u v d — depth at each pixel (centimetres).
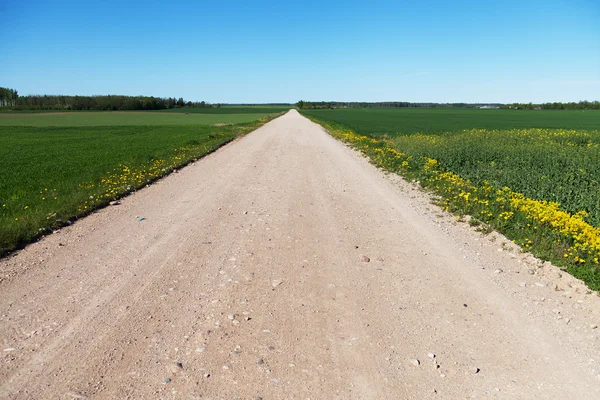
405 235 794
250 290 555
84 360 399
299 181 1341
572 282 579
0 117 8569
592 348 429
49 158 1973
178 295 538
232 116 9519
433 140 2428
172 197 1108
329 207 1007
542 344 437
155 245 725
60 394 353
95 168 1605
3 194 1123
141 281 578
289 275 606
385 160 1714
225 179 1373
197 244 731
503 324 476
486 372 392
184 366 393
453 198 1069
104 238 762
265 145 2531
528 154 1770
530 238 739
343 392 362
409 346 432
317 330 460
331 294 548
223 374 383
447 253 699
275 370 390
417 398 356
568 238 717
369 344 434
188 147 2377
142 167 1586
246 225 848
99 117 8744
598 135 3067
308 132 3747
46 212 893
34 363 394
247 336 446
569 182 1270
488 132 3238
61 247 712
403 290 561
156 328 459
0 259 652
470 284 579
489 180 1313
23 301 515
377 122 6088
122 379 373
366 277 602
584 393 364
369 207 1009
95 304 510
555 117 8081
